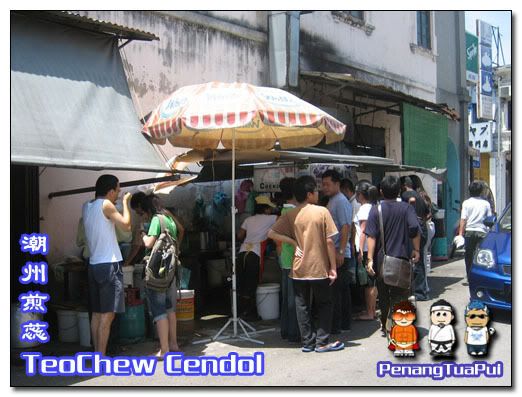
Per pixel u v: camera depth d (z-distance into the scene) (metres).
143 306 6.91
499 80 24.00
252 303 8.00
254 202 8.85
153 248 6.11
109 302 5.86
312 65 11.97
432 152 14.20
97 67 6.80
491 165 24.00
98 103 6.54
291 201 6.96
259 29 10.80
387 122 14.45
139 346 6.69
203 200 9.37
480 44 20.38
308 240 6.29
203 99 6.16
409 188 9.09
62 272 7.22
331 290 6.43
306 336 6.38
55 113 6.06
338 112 12.44
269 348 6.58
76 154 5.95
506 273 7.05
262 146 8.32
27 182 7.29
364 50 13.66
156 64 8.88
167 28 9.06
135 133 6.73
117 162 6.25
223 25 9.98
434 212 10.12
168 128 6.32
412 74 15.53
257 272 7.80
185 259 8.38
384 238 6.37
